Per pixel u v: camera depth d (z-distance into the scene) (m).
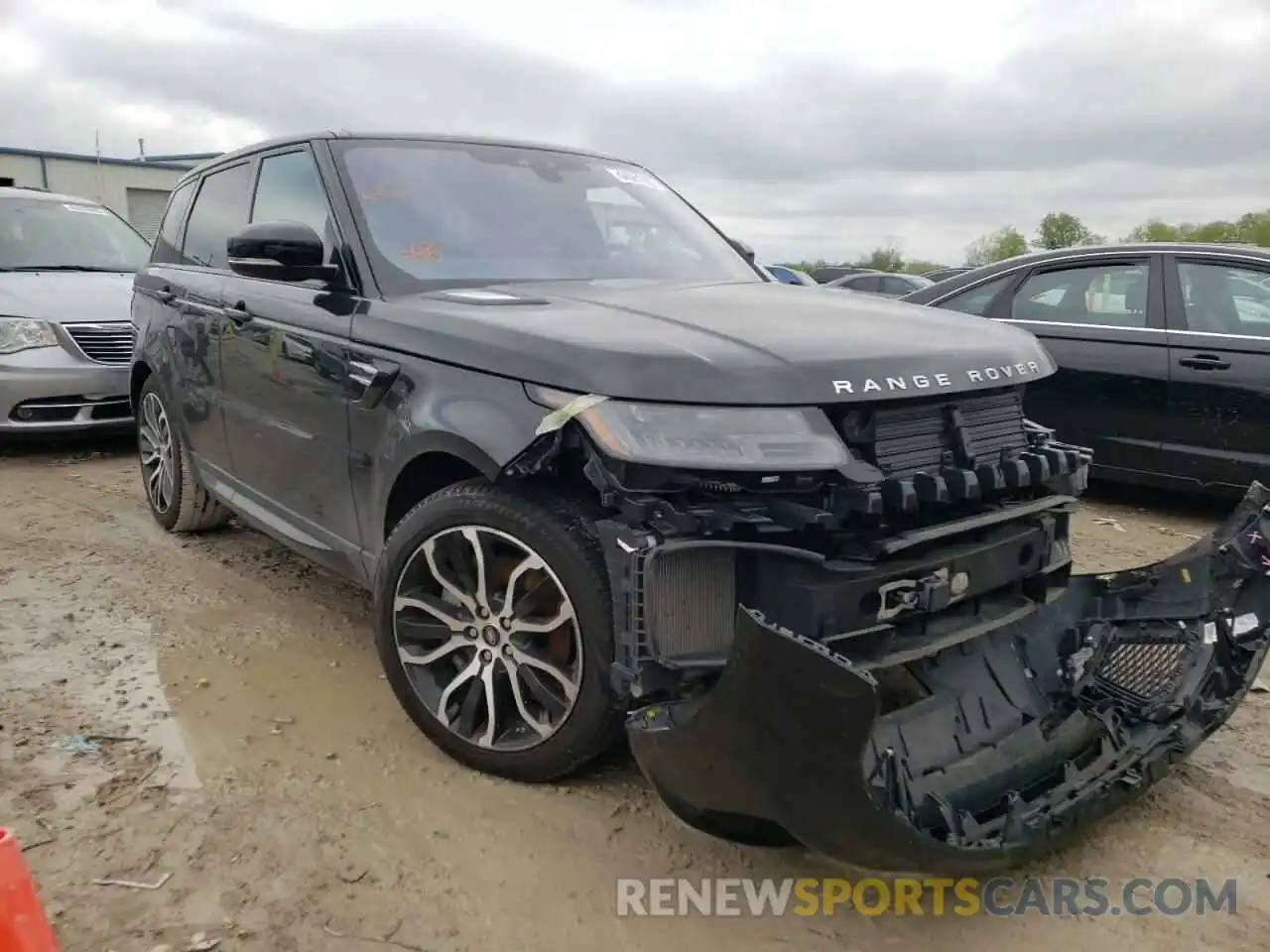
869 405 2.46
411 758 3.02
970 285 6.84
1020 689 2.80
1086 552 5.32
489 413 2.64
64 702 3.36
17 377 6.83
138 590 4.43
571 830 2.68
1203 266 5.87
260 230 3.23
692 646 2.35
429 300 3.10
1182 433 5.84
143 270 5.32
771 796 2.11
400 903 2.39
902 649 2.51
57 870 2.48
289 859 2.54
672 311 2.85
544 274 3.50
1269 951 2.32
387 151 3.73
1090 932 2.38
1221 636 2.98
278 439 3.72
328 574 4.65
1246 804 2.91
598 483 2.41
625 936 2.31
